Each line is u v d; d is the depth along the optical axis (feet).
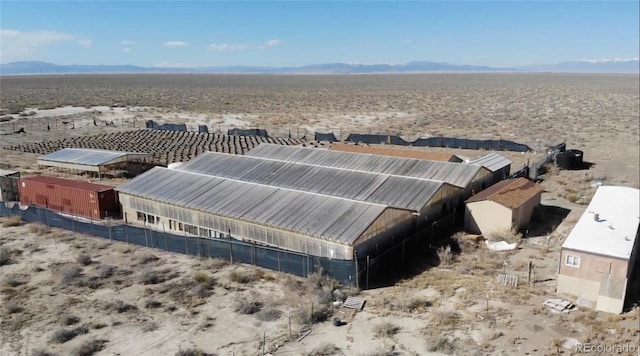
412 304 85.10
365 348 72.95
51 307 86.48
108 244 116.37
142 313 84.23
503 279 93.35
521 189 130.11
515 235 116.78
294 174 141.18
